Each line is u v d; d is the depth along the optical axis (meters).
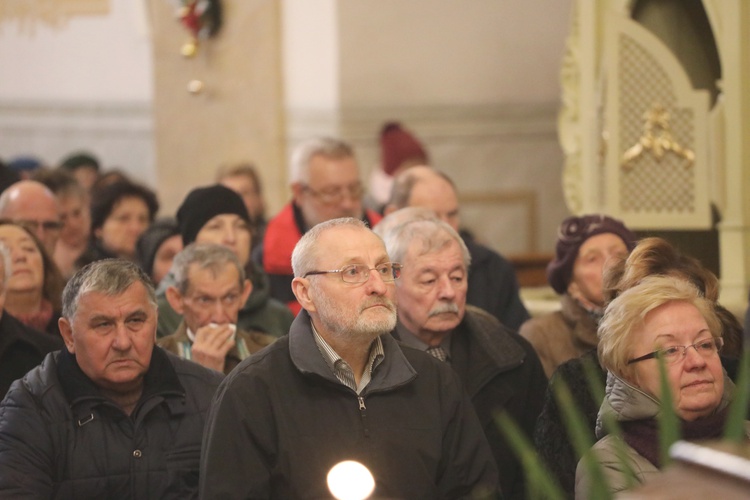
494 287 13.15
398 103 25.11
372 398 8.13
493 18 25.47
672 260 9.16
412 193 13.15
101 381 8.80
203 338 10.31
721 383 7.70
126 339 8.66
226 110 25.66
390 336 8.41
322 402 8.04
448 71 25.39
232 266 10.67
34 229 13.15
